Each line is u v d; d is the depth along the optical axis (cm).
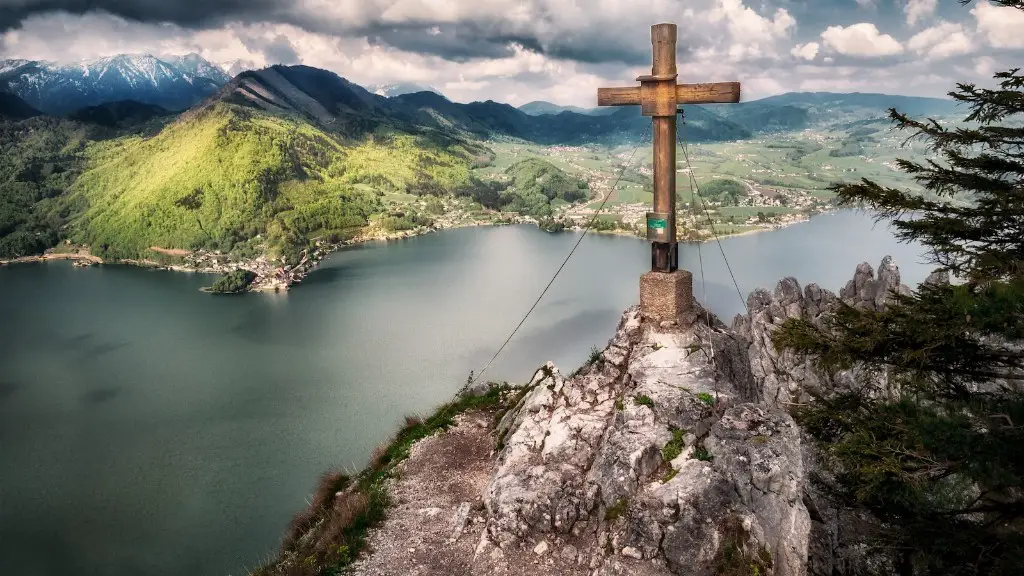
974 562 1231
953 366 1306
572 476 1422
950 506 1664
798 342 1400
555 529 1328
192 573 9038
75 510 10869
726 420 1379
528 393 1942
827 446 1446
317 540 1594
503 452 1658
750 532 1170
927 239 1322
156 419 14338
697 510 1215
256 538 9800
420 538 1442
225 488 11350
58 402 15425
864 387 1493
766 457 1260
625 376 1633
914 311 1268
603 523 1288
